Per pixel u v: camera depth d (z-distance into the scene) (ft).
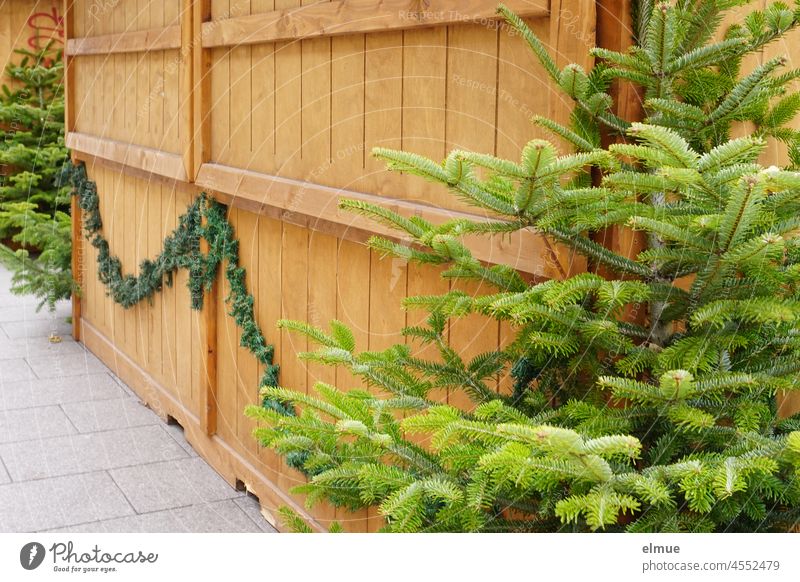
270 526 14.10
